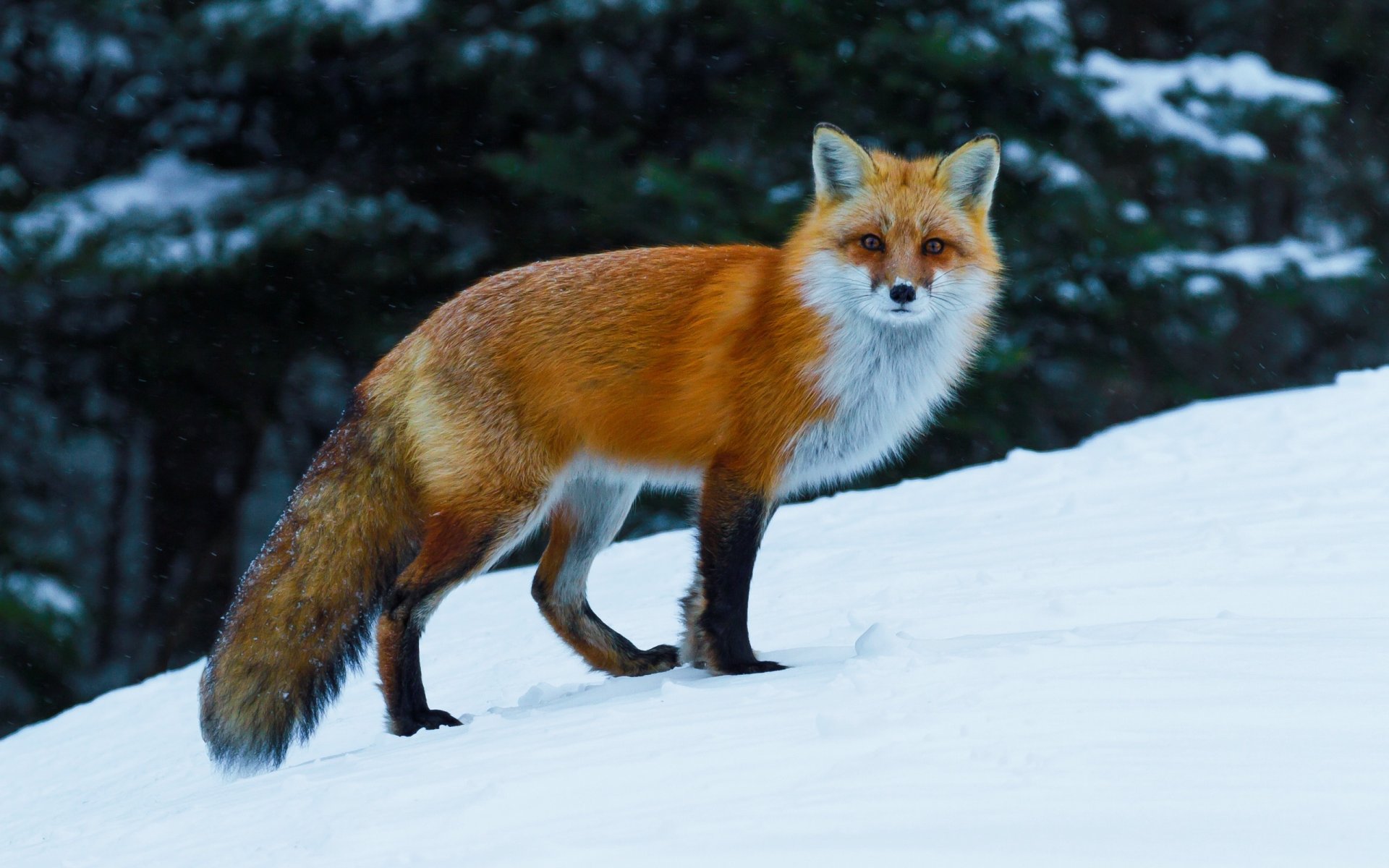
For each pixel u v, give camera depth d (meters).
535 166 23.80
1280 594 8.47
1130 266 25.31
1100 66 26.55
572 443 9.51
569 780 5.68
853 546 13.25
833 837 4.65
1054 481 14.88
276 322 26.03
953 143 25.17
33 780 12.32
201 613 29.45
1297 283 25.98
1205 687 5.91
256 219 24.05
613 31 24.27
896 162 9.23
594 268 9.55
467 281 25.88
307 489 9.76
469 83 25.08
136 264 23.33
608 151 24.48
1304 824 4.43
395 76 25.17
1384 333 33.41
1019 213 24.88
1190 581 9.12
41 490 29.23
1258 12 31.94
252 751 9.41
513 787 5.67
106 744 12.97
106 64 26.91
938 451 26.55
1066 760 5.14
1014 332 25.12
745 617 8.95
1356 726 5.29
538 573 10.34
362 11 24.09
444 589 9.38
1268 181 30.89
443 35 24.58
